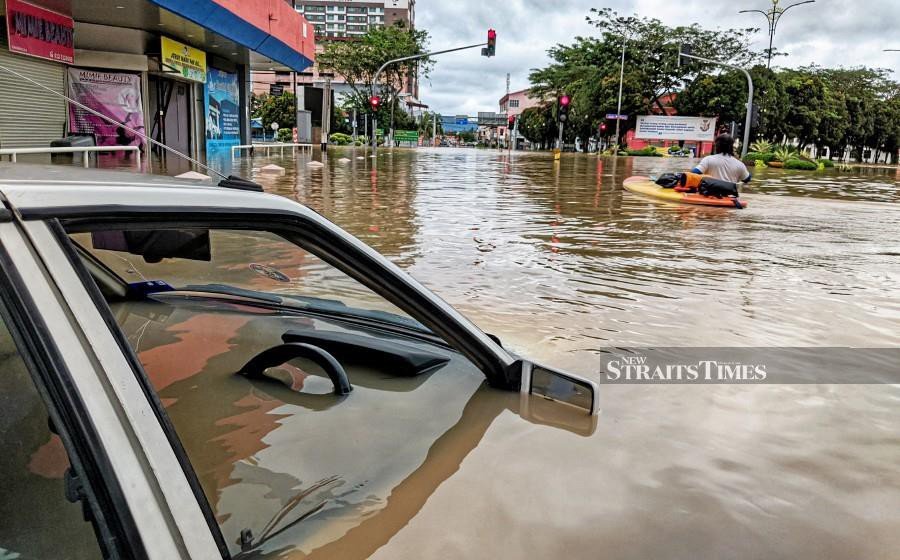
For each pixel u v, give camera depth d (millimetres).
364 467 1438
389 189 11602
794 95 55281
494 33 28922
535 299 4055
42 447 869
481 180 14820
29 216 913
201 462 1345
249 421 1519
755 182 18984
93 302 948
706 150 58938
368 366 1863
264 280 2162
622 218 8664
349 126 63469
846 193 15297
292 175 14289
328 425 1560
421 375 1868
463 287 4352
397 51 55656
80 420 857
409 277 1708
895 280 5012
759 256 6008
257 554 1132
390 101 60000
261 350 1839
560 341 3111
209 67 23297
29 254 893
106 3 14438
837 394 2490
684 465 1743
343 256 1595
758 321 3676
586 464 1645
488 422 1729
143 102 18219
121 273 1975
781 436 2041
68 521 863
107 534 857
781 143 57344
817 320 3736
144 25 17328
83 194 1004
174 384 1615
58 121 15633
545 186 13594
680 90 56219
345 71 57594
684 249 6285
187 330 1925
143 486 898
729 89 51062
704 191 10969
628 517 1453
